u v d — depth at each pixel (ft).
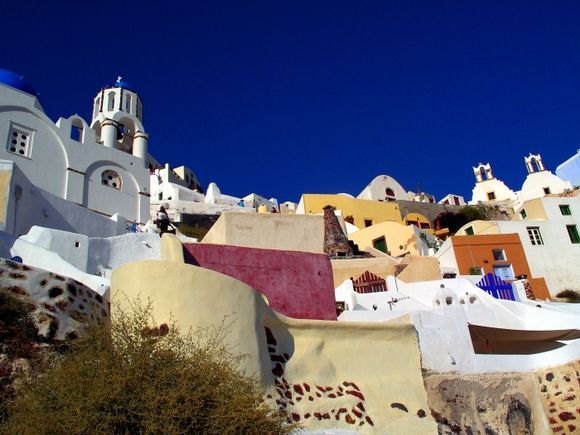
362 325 42.39
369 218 157.07
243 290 36.68
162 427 25.53
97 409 25.39
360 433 37.06
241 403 27.99
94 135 113.60
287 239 86.48
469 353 46.47
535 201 122.62
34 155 100.07
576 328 56.59
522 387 47.01
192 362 28.89
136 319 31.78
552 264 110.01
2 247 52.11
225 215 81.71
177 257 42.50
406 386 42.14
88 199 106.73
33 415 25.46
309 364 38.83
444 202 223.10
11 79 107.76
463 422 42.65
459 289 70.59
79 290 38.17
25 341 32.50
